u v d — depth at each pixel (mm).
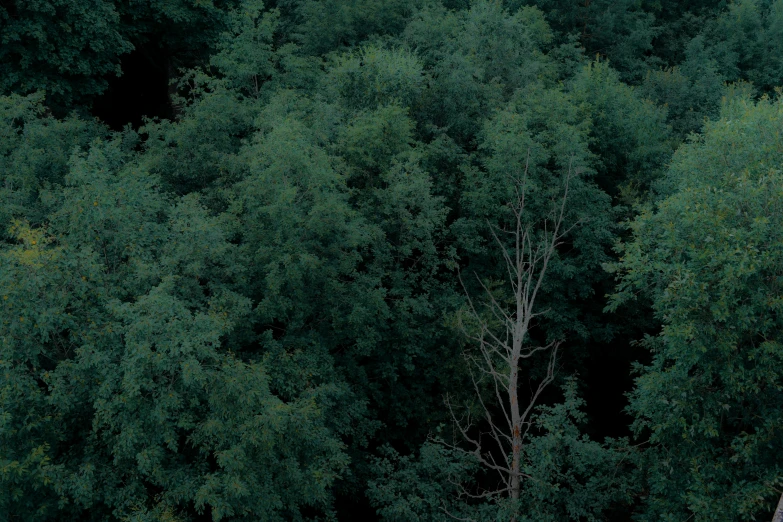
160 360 11578
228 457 11688
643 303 26016
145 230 14797
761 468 14148
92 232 13859
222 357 13633
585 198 24781
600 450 16172
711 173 16781
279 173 17047
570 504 15906
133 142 23172
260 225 17469
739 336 14102
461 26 32188
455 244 25094
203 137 21297
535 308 24562
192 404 12453
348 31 31250
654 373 15297
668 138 31750
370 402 21578
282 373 16516
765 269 14203
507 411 26750
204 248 15203
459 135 26469
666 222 15617
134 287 13688
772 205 14227
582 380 26969
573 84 29469
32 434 12219
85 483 11445
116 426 12156
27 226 13266
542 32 36031
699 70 41656
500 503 15625
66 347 13562
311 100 25234
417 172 21234
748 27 45844
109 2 24250
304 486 13820
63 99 23531
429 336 21453
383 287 21344
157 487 13820
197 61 31078
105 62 24578
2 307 11672
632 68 43219
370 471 19547
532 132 24250
